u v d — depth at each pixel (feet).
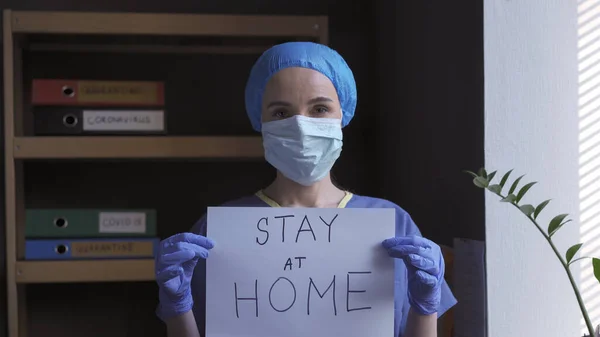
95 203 7.04
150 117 6.26
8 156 6.02
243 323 3.72
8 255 6.04
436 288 3.69
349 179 7.31
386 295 3.71
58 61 6.95
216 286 3.74
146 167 7.11
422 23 5.82
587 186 4.66
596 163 4.67
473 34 4.77
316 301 3.72
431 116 5.62
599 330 3.75
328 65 4.17
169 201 7.13
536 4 4.67
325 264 3.73
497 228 4.58
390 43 6.79
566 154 4.67
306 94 4.00
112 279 6.09
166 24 6.15
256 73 4.33
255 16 6.25
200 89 7.15
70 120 6.18
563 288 4.64
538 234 4.63
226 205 4.39
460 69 5.00
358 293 3.72
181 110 7.12
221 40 6.74
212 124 7.15
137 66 7.07
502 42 4.62
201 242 3.70
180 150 6.15
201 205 7.16
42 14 6.03
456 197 5.08
